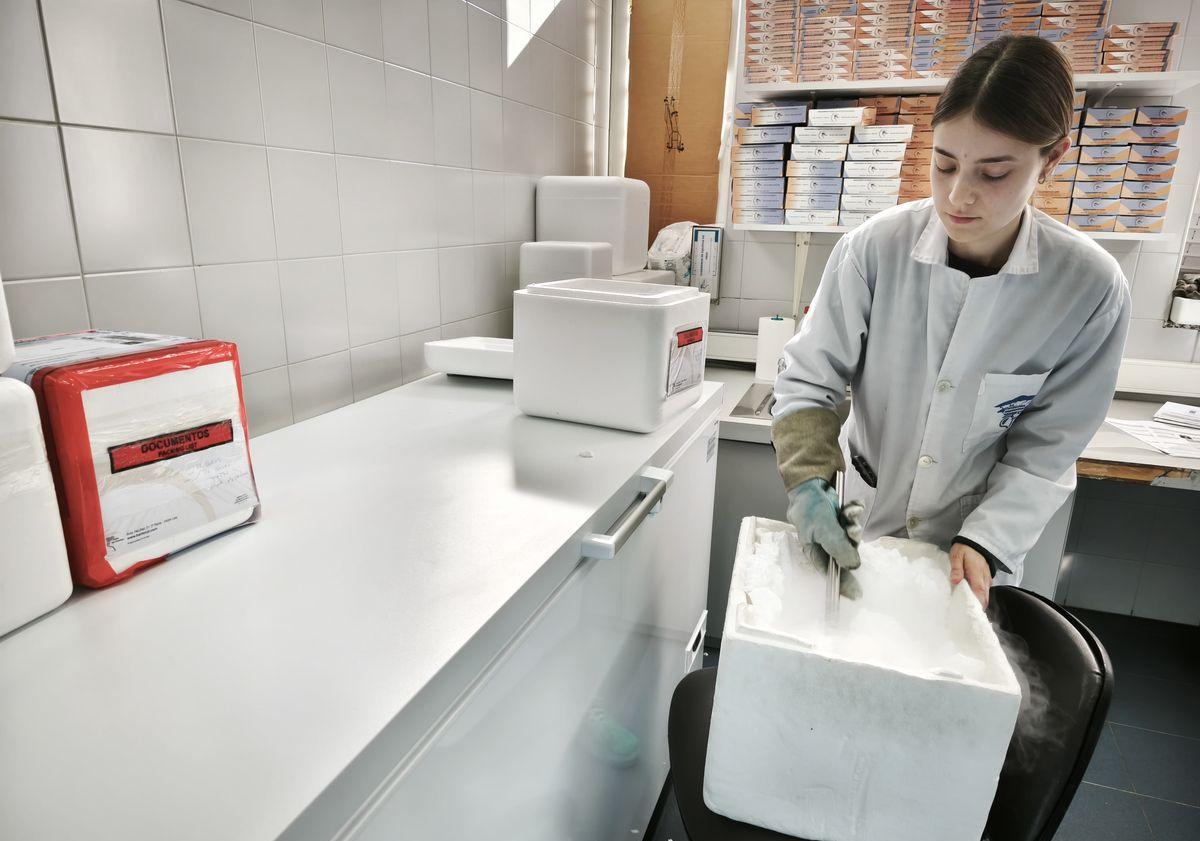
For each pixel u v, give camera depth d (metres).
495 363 1.60
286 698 0.58
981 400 1.20
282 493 1.02
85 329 1.00
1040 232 1.13
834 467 1.19
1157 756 1.97
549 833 0.95
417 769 0.61
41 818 0.46
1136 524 2.59
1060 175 2.05
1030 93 0.90
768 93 2.29
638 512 1.06
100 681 0.60
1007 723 0.72
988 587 1.09
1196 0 2.14
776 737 0.82
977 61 0.96
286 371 1.36
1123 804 1.80
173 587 0.76
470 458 1.17
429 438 1.27
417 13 1.62
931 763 0.77
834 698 0.77
